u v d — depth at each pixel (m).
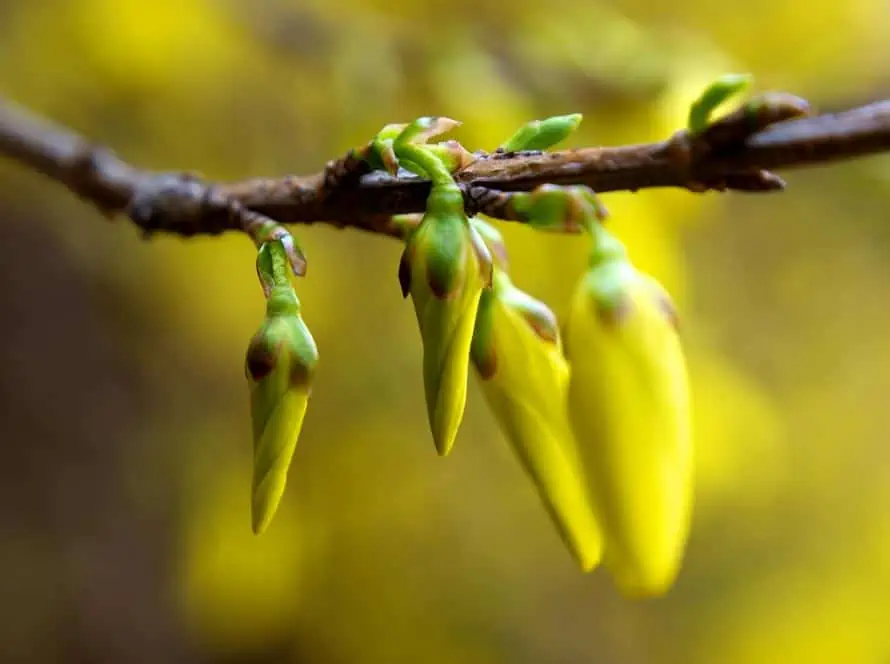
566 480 0.16
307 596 0.42
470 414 0.42
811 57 0.29
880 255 0.41
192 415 0.43
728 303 0.42
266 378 0.15
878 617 0.45
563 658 0.44
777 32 0.29
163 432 0.43
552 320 0.16
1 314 0.40
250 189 0.17
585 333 0.15
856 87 0.27
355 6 0.27
